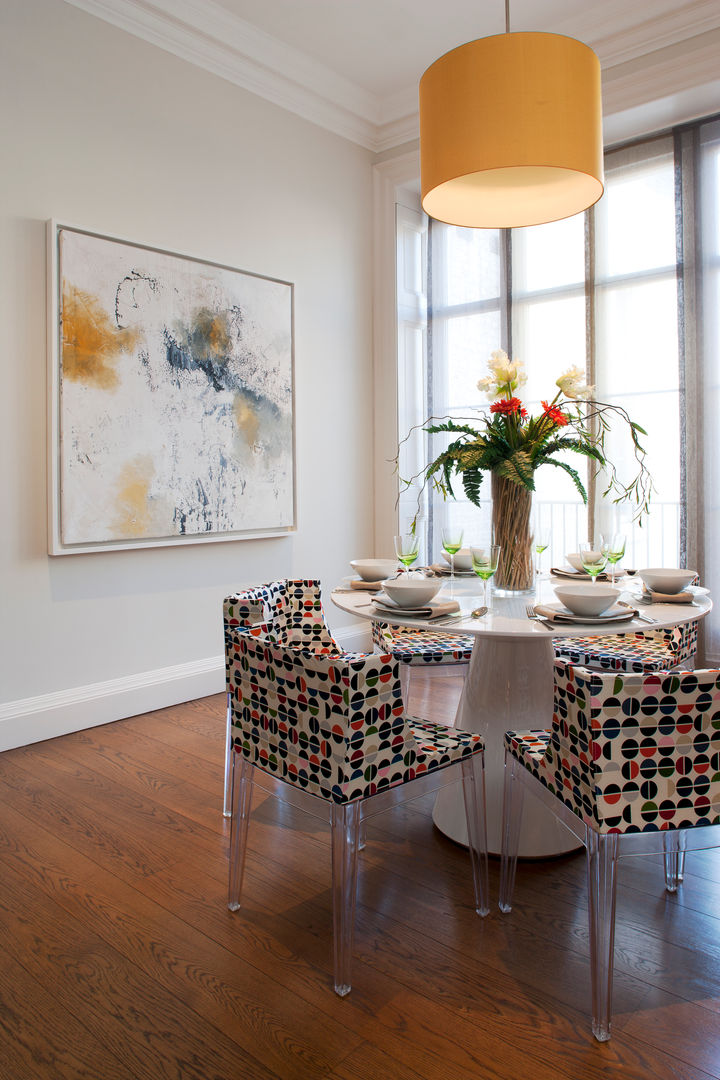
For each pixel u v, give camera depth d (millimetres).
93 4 3398
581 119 2066
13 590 3199
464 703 2449
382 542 5000
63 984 1715
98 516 3424
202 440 3846
